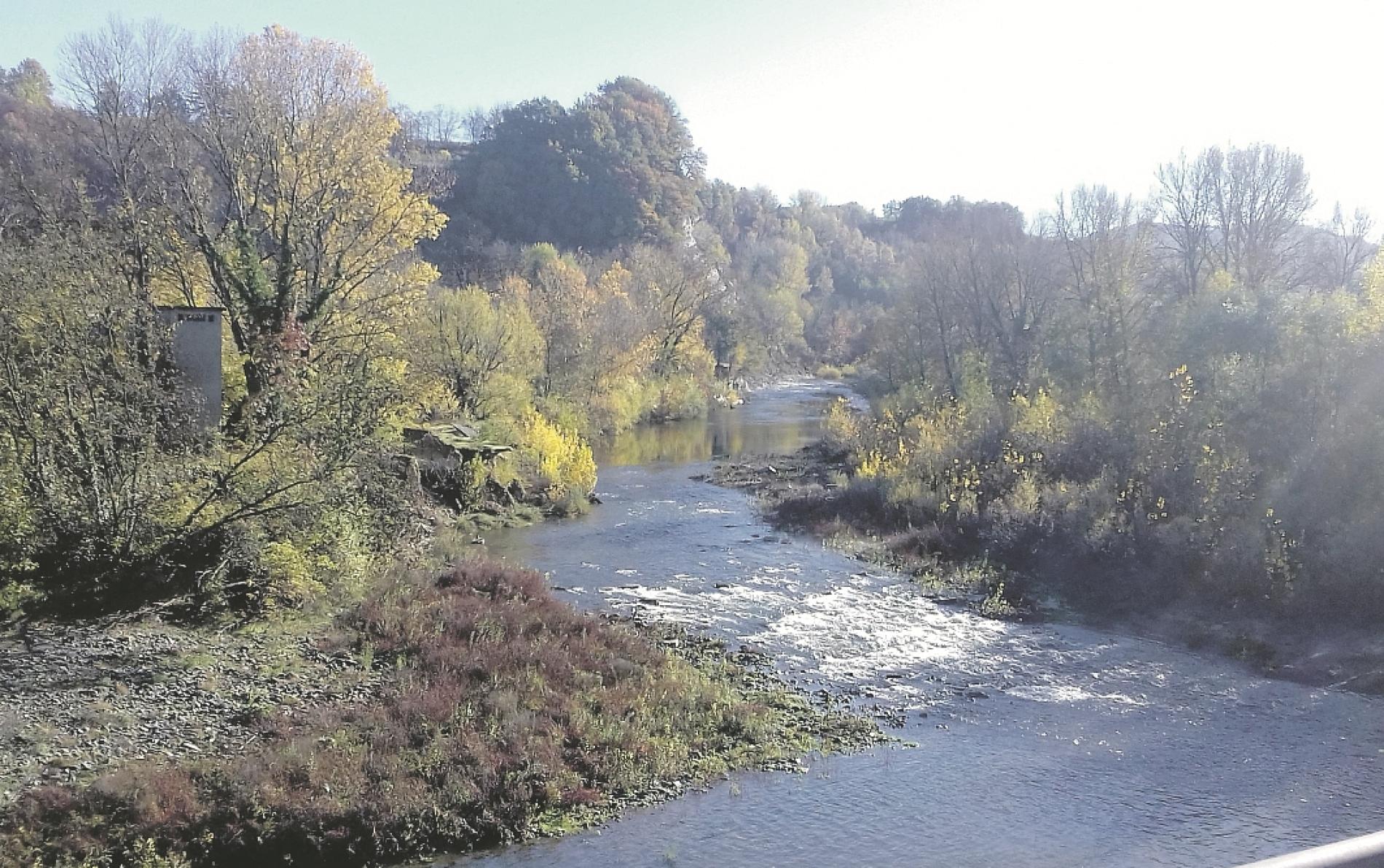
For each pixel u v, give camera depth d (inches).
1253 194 1811.0
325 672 588.7
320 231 1054.4
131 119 1029.2
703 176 4874.5
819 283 5118.1
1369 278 1051.9
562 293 2281.0
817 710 604.1
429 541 974.4
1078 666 695.1
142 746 471.5
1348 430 884.0
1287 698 629.3
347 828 422.3
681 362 2903.5
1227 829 451.2
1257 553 810.2
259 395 829.8
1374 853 91.4
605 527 1176.2
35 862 374.9
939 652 723.4
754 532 1160.8
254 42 1059.3
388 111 1173.1
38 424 676.1
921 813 470.3
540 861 424.5
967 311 2032.5
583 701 567.5
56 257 746.8
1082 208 1948.8
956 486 1154.0
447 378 1503.4
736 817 466.9
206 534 715.4
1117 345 1571.1
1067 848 436.1
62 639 599.8
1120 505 983.6
